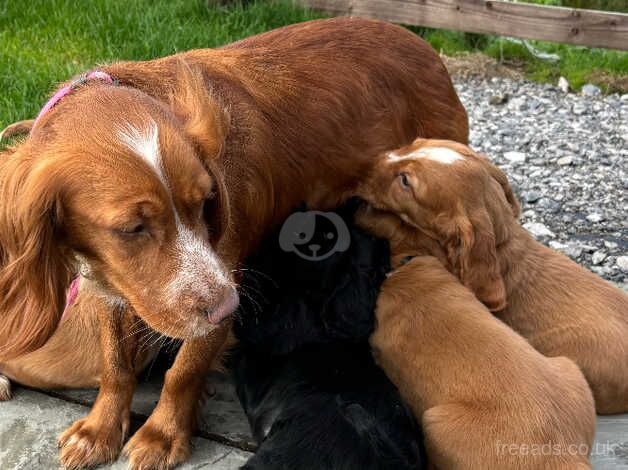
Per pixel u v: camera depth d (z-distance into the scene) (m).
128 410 0.72
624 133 1.58
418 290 0.75
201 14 1.75
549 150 1.50
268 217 0.76
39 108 1.21
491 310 0.79
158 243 0.58
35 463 0.69
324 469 0.61
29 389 0.77
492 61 1.92
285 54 0.78
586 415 0.67
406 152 0.82
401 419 0.66
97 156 0.56
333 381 0.68
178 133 0.58
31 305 0.61
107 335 0.69
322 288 0.75
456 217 0.79
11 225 0.59
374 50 0.83
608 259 1.13
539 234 1.19
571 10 1.78
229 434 0.74
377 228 0.83
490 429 0.65
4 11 1.56
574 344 0.78
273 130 0.74
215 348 0.69
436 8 1.87
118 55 1.47
